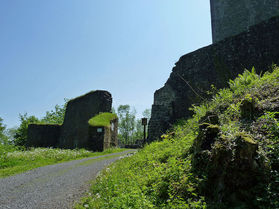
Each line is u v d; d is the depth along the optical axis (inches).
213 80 466.0
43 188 217.9
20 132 1445.6
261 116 161.0
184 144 207.5
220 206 109.6
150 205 120.3
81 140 837.2
